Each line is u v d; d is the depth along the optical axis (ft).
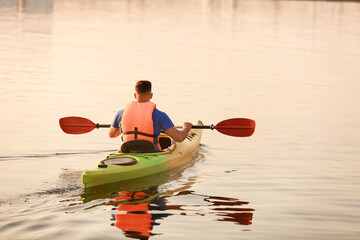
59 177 49.16
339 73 126.52
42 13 246.27
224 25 237.04
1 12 235.20
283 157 59.47
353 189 47.80
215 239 34.86
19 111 76.89
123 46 156.35
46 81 100.63
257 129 73.15
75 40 163.22
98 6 312.71
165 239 34.50
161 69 120.37
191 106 85.46
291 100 93.97
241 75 117.70
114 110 80.59
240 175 51.78
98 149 60.23
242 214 40.06
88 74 110.11
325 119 80.53
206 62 133.69
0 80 98.99
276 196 45.14
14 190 44.68
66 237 34.19
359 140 68.59
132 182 48.14
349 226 38.22
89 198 43.01
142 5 342.23
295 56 152.05
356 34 222.89
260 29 226.99
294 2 432.66
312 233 36.63
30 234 34.58
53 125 70.08
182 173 52.06
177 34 194.08
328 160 58.59
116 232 35.37
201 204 42.19
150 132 52.49
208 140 66.95
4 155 56.29
